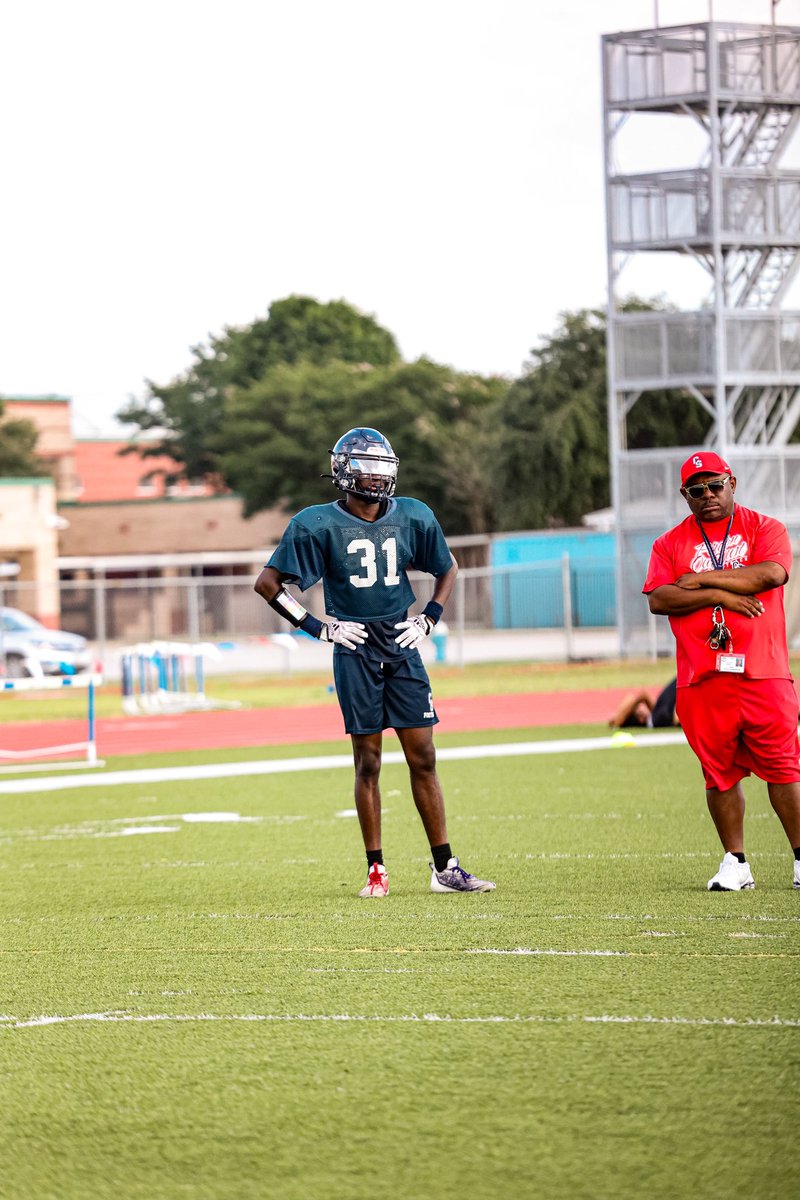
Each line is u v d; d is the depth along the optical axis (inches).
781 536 1013.2
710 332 4404.5
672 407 7194.9
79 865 1286.9
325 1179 510.0
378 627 1049.5
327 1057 650.2
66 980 830.5
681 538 1027.9
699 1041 648.4
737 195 4392.2
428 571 1081.4
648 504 4510.3
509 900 1024.9
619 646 4596.5
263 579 1045.2
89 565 7642.7
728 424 4436.5
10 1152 551.8
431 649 5767.7
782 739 1007.0
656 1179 496.7
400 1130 553.6
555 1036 665.0
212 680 4566.9
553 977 778.8
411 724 1055.0
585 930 902.4
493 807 1562.5
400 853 1280.8
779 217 4414.4
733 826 1032.8
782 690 1001.5
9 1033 718.5
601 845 1280.8
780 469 4466.0
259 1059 652.7
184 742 2588.6
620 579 4562.0
